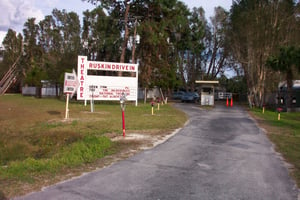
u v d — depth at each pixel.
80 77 26.84
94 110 22.84
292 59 29.64
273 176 6.71
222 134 12.59
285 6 33.69
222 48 56.75
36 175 6.47
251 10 35.19
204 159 8.14
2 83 62.28
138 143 10.23
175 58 43.09
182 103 39.75
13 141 10.66
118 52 41.41
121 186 5.88
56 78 43.78
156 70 39.94
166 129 13.57
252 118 20.42
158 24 35.75
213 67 60.12
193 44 44.66
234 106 36.38
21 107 25.17
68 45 61.78
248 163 7.80
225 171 7.04
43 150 9.53
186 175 6.67
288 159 8.34
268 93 40.69
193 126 14.91
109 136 11.56
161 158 8.18
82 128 13.55
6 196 5.23
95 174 6.63
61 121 15.98
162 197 5.34
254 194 5.57
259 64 35.38
